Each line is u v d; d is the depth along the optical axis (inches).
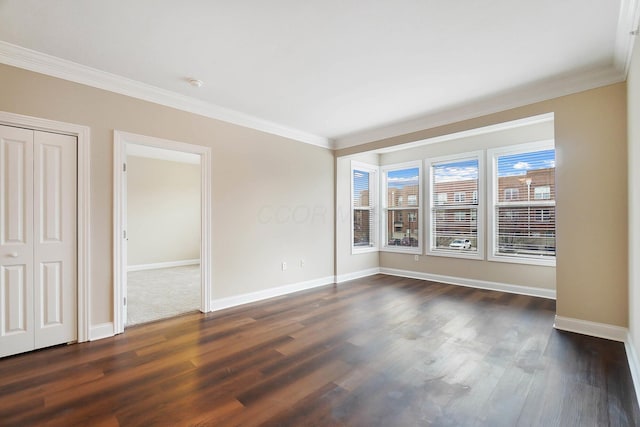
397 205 241.8
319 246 204.7
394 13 82.1
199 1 76.7
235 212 159.0
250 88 129.3
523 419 68.8
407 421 68.4
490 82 123.5
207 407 73.3
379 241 249.3
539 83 124.2
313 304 159.8
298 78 120.3
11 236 99.3
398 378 86.4
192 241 311.1
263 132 172.4
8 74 97.9
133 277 239.1
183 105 138.6
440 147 213.2
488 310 147.6
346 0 76.7
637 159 87.4
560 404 74.1
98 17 83.0
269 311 148.3
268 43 96.3
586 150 117.1
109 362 95.7
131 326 128.0
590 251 116.3
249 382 84.4
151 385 82.7
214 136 150.4
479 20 85.2
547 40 94.5
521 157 181.0
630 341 100.0
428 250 219.5
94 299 114.3
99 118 115.6
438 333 119.1
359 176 237.6
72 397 77.0
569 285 120.8
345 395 78.4
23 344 101.2
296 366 93.4
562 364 93.6
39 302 104.2
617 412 71.0
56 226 107.3
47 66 104.0
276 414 70.9
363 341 112.0
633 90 92.4
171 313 145.5
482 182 193.5
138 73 116.0
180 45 97.3
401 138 179.8
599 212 114.4
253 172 167.3
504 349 104.6
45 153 105.3
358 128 186.9
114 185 118.8
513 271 181.6
